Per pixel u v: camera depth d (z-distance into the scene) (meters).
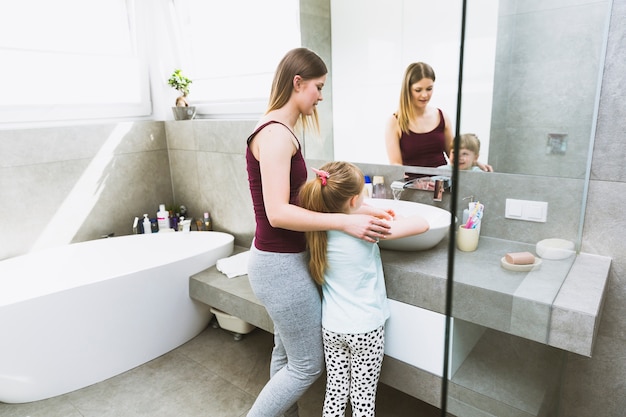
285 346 1.49
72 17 2.63
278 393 1.50
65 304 1.96
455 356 0.86
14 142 2.39
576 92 1.31
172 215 3.03
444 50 1.71
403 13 1.78
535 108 1.16
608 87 1.43
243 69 2.74
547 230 1.26
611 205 1.50
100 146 2.75
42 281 2.50
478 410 1.01
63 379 2.04
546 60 1.18
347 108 2.04
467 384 0.94
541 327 1.21
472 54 0.83
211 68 2.93
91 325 2.05
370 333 1.38
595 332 1.20
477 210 0.91
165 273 2.26
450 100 1.73
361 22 1.90
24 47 2.44
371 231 1.30
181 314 2.39
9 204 2.41
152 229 2.95
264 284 1.41
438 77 1.74
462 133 0.79
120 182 2.88
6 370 1.89
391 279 1.47
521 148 1.12
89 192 2.74
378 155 1.99
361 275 1.36
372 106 1.96
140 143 2.95
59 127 2.56
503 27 0.99
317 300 1.46
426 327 1.43
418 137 1.84
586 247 1.59
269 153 1.29
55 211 2.60
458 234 0.81
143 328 2.24
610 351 1.63
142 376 2.19
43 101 2.56
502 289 1.03
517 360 1.18
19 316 1.87
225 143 2.69
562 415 1.81
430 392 1.47
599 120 1.47
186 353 2.38
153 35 3.00
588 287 1.32
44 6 2.50
